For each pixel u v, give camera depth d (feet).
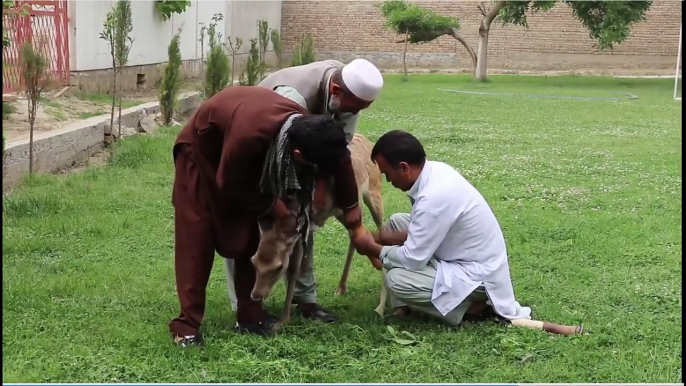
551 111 51.57
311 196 11.82
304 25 97.35
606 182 27.20
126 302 14.55
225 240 12.28
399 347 12.26
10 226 19.79
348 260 15.31
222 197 11.98
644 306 14.57
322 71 12.75
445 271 13.07
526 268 17.12
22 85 34.96
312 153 10.98
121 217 20.92
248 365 11.46
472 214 13.10
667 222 21.26
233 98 11.59
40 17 37.35
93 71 43.80
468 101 57.11
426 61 97.45
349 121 13.15
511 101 57.93
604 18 78.59
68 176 26.30
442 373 11.40
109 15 35.58
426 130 40.45
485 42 79.97
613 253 18.24
